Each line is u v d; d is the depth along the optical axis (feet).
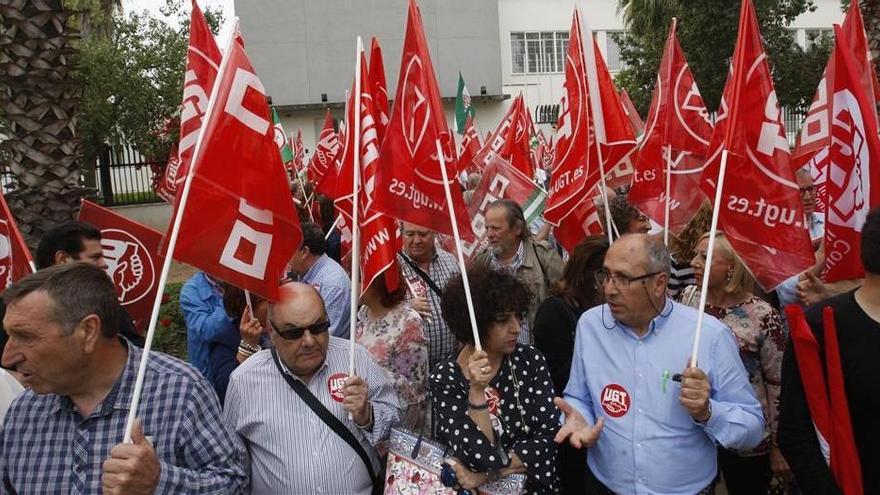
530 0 115.44
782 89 67.15
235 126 9.44
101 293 7.97
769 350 12.62
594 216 18.08
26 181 18.81
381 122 14.79
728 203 11.30
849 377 8.49
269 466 10.16
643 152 18.24
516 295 10.25
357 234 11.21
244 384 10.39
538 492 10.23
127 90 58.39
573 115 17.01
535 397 10.44
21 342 7.63
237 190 9.46
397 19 107.24
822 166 18.37
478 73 111.14
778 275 11.18
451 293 10.57
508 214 18.04
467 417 9.95
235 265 9.51
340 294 17.52
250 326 12.85
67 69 19.20
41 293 7.64
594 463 10.93
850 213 10.69
